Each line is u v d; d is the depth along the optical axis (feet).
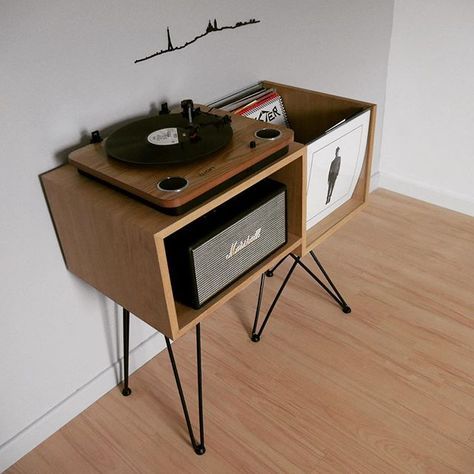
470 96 6.81
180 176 3.57
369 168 5.34
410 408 4.92
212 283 3.98
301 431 4.78
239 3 4.98
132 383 5.38
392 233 7.27
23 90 3.72
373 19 6.73
